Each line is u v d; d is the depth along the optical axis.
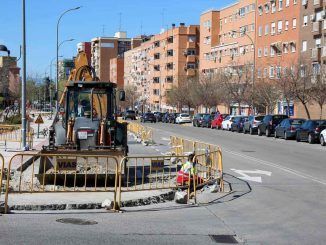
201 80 92.12
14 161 21.97
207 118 69.12
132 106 153.88
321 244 9.14
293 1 73.31
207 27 110.25
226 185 16.78
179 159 21.77
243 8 92.19
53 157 15.28
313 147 34.56
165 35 136.00
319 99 48.97
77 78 23.20
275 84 58.88
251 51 88.19
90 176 15.79
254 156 27.05
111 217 11.27
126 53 186.38
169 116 90.62
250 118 52.47
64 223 10.38
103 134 17.97
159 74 141.75
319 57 62.69
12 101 97.44
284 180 18.06
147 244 8.80
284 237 9.66
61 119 20.12
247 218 11.47
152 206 13.02
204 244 8.95
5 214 11.30
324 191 15.62
